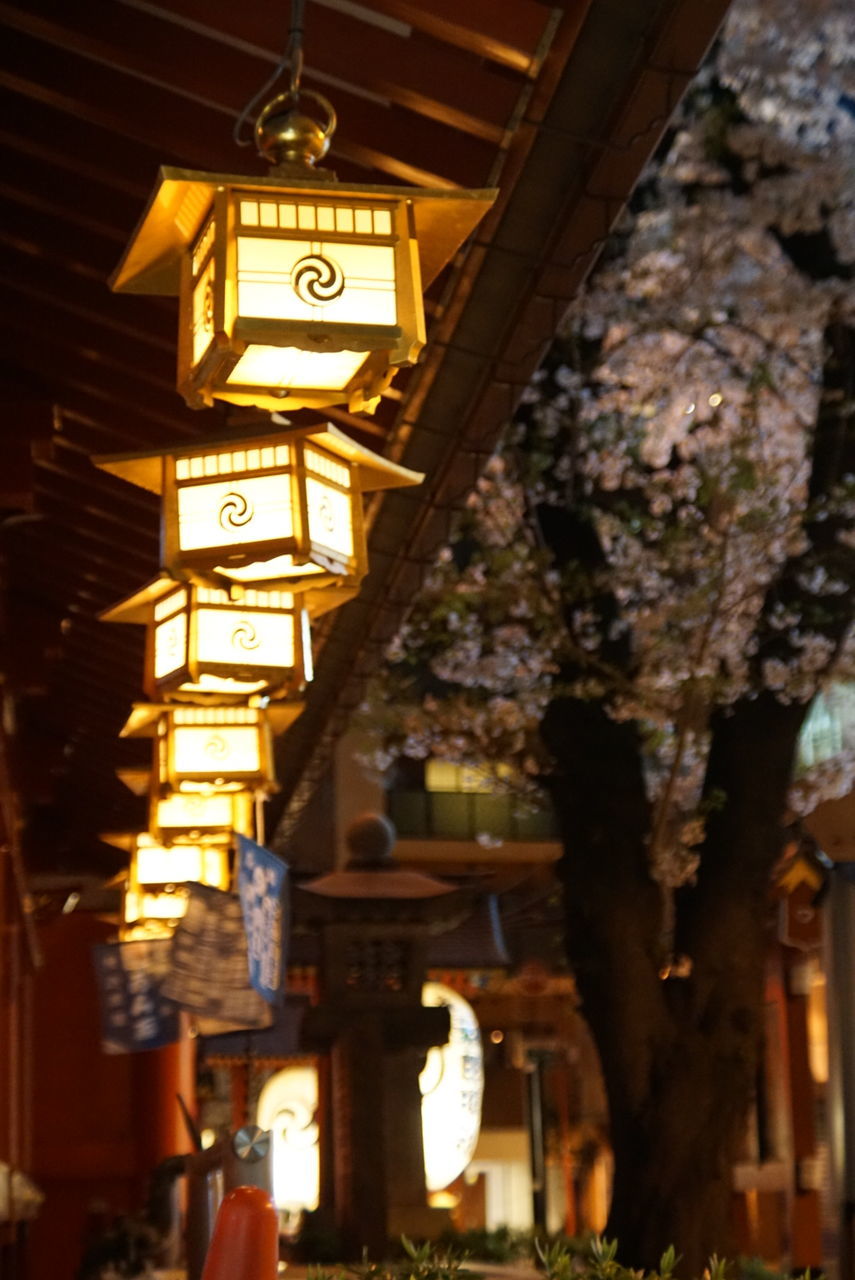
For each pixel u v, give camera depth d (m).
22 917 12.41
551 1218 29.02
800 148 12.47
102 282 5.72
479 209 3.30
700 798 10.93
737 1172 23.80
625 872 10.57
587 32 3.99
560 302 5.01
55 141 4.98
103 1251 11.59
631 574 13.68
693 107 13.20
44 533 7.83
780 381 14.54
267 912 6.38
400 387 5.69
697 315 13.97
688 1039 10.26
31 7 4.40
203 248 3.31
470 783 32.81
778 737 10.66
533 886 32.25
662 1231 9.96
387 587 7.27
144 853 8.86
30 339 6.14
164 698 5.70
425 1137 16.97
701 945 10.42
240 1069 22.50
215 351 3.17
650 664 11.73
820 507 10.93
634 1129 10.17
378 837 13.42
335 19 4.28
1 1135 10.14
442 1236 12.31
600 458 13.34
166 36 4.43
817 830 8.37
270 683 5.45
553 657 11.41
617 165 4.40
